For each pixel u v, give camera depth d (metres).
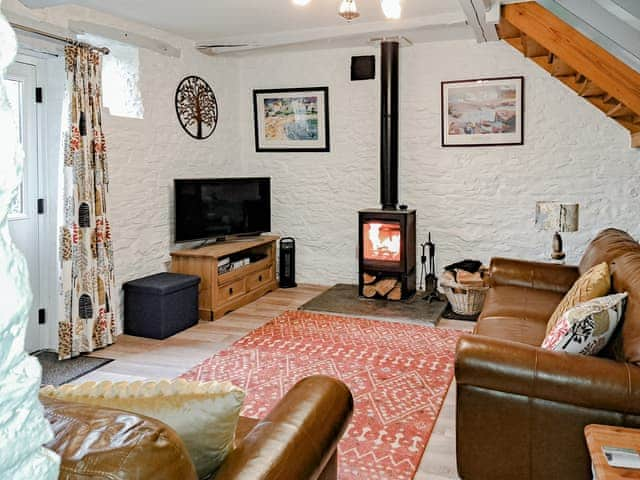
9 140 0.47
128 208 4.57
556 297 3.69
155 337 4.34
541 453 2.16
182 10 4.29
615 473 1.53
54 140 3.98
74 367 3.75
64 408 1.05
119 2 4.03
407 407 3.07
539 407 2.14
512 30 4.57
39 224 4.02
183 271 4.91
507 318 3.25
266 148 6.18
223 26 4.85
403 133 5.64
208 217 5.20
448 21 4.59
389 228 5.23
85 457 0.90
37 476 0.50
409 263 5.34
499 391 2.18
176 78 5.16
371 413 2.99
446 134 5.50
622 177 5.04
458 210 5.56
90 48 3.95
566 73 4.76
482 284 4.79
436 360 3.78
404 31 4.84
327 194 6.03
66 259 3.85
